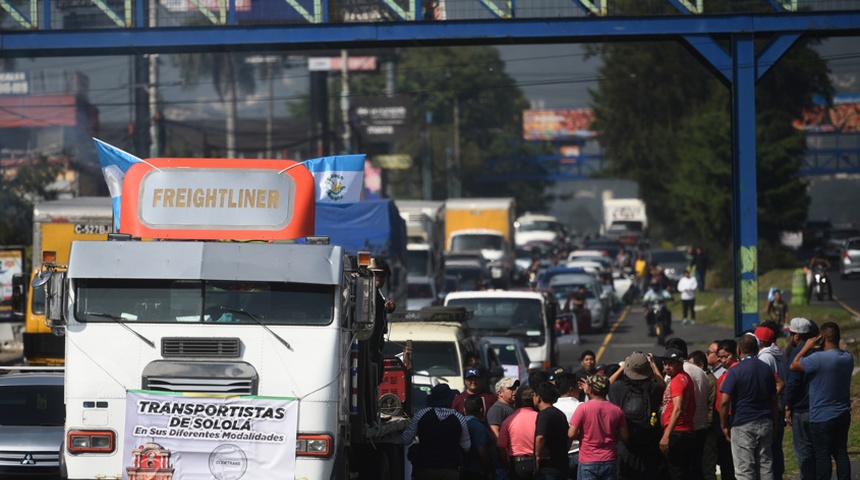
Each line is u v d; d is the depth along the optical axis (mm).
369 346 39594
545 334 82250
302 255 35500
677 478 38969
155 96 136375
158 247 35562
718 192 196500
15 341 98688
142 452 35000
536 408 38500
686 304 125000
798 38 67438
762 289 162000
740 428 38781
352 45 69938
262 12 74812
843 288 158500
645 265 172125
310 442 34875
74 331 35312
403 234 100125
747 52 67562
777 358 43000
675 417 38062
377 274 38625
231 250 35562
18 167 149375
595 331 124688
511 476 38031
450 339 56844
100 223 79062
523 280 186375
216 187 38000
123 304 35500
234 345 35188
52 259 36250
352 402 37781
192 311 35375
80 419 35188
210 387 35094
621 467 38906
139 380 35219
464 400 42469
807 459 40375
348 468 38500
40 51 69875
